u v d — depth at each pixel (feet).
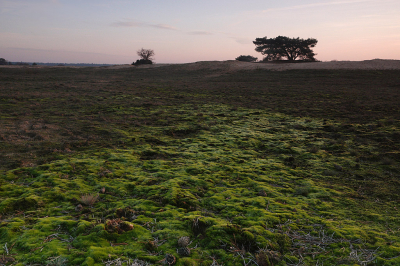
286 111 60.03
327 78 147.43
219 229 12.12
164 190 17.37
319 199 17.42
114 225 12.07
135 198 16.51
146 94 90.63
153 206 15.12
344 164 25.20
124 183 18.58
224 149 29.63
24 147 26.45
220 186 19.35
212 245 11.28
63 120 42.34
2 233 11.68
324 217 14.76
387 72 152.56
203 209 15.25
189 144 31.30
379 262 10.30
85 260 9.71
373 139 34.83
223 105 69.21
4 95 69.05
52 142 28.86
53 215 13.89
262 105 70.08
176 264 9.84
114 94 85.92
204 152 28.02
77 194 16.37
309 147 31.37
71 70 222.69
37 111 49.98
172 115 52.60
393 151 28.45
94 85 115.24
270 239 11.87
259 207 15.52
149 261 10.03
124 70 234.38
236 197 17.08
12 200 14.87
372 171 23.31
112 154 25.35
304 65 201.05
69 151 25.96
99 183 18.33
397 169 23.48
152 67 253.44
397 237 12.25
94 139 31.37
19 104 57.82
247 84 133.69
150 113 54.08
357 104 69.46
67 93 82.99
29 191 16.40
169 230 12.25
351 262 10.32
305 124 45.37
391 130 39.29
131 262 9.86
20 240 11.07
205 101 77.05
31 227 12.26
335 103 72.23
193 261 10.09
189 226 12.77
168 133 36.73
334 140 34.50
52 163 21.65
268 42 277.23
